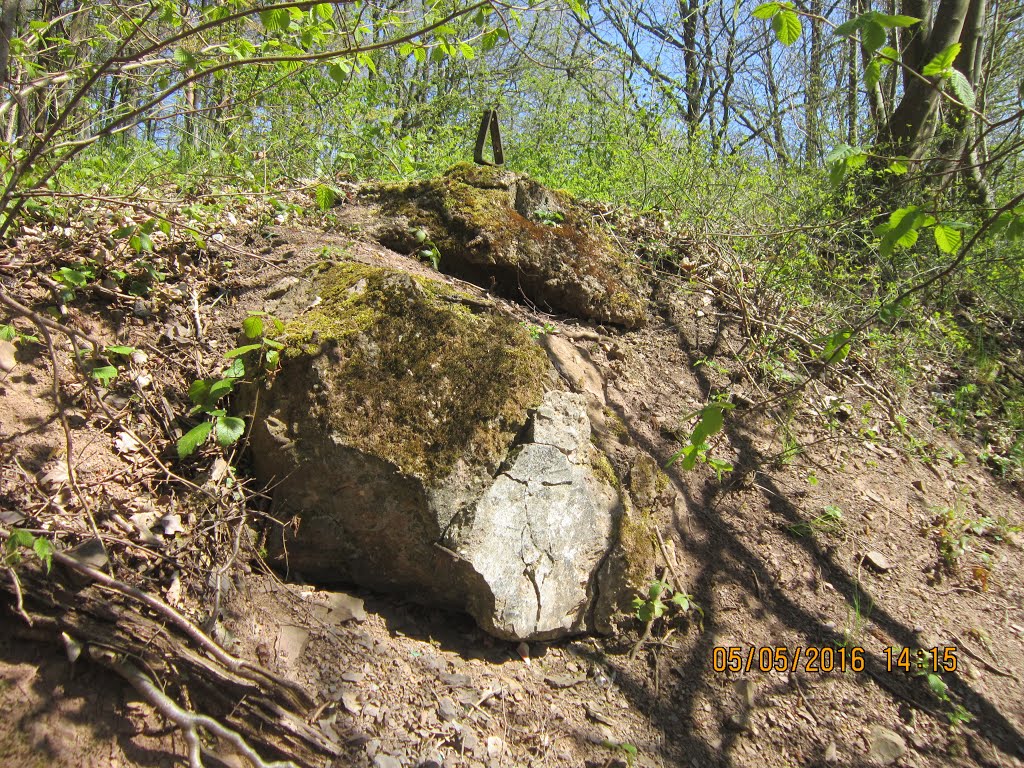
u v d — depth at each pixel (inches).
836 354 90.6
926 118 219.1
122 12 125.2
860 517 130.8
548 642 99.5
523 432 101.9
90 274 105.9
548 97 303.3
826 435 146.3
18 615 71.3
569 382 121.6
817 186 195.5
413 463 92.8
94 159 154.2
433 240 141.3
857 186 200.7
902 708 101.9
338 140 208.1
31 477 82.4
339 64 94.0
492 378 101.7
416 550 94.0
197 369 102.3
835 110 274.7
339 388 93.7
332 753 76.5
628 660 100.0
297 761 75.2
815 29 316.5
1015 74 319.6
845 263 184.7
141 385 97.6
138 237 100.9
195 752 70.6
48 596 72.9
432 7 113.7
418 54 100.9
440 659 91.5
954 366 185.0
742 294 160.6
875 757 94.9
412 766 78.7
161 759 70.3
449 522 93.2
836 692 101.9
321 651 85.4
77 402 92.3
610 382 136.6
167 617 77.3
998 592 125.6
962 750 98.0
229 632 81.7
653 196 193.8
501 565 94.6
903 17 60.9
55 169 92.0
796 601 113.5
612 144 221.8
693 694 97.6
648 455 117.9
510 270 142.0
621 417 129.3
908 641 111.4
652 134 214.1
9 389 88.9
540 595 96.4
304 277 115.3
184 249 120.3
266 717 76.3
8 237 110.2
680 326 158.1
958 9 219.3
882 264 189.2
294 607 88.4
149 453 91.8
